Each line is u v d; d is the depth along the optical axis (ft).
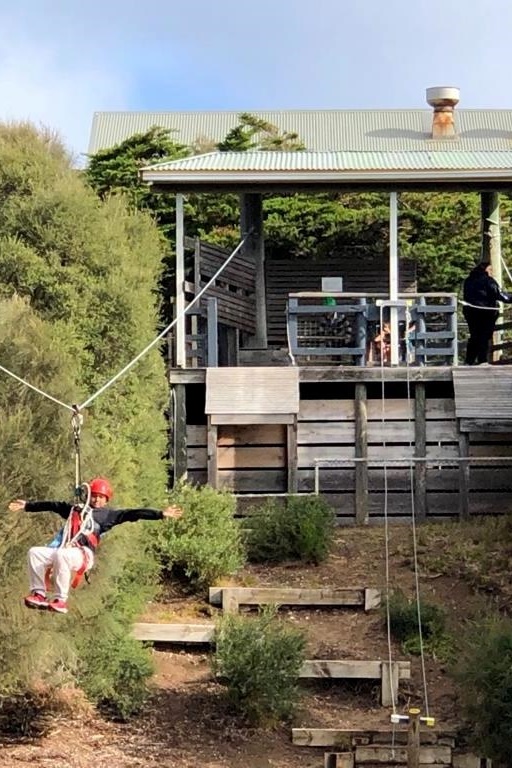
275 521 112.57
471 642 79.41
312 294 127.85
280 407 125.70
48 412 76.48
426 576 107.34
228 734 82.07
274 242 193.57
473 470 126.21
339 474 126.72
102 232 102.53
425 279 206.59
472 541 114.83
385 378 126.21
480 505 125.90
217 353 132.46
